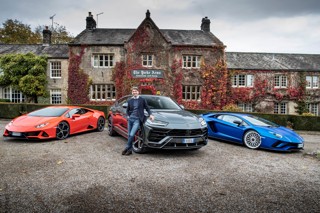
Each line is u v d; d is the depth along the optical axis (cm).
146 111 571
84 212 272
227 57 2277
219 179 396
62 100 2012
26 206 282
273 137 637
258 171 450
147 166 456
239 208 292
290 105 2173
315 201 318
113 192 330
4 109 1395
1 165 441
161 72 1908
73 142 677
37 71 1930
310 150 700
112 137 771
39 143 653
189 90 1972
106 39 1991
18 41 3431
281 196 332
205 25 2261
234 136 723
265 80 2127
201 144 544
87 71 1916
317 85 2206
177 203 301
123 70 1919
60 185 350
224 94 1981
